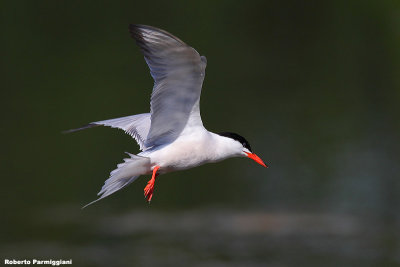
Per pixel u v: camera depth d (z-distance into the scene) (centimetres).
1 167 1561
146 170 651
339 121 1934
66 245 1212
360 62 2483
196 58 558
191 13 2756
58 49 2425
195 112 637
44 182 1493
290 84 2262
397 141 1767
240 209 1368
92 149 1675
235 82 2273
